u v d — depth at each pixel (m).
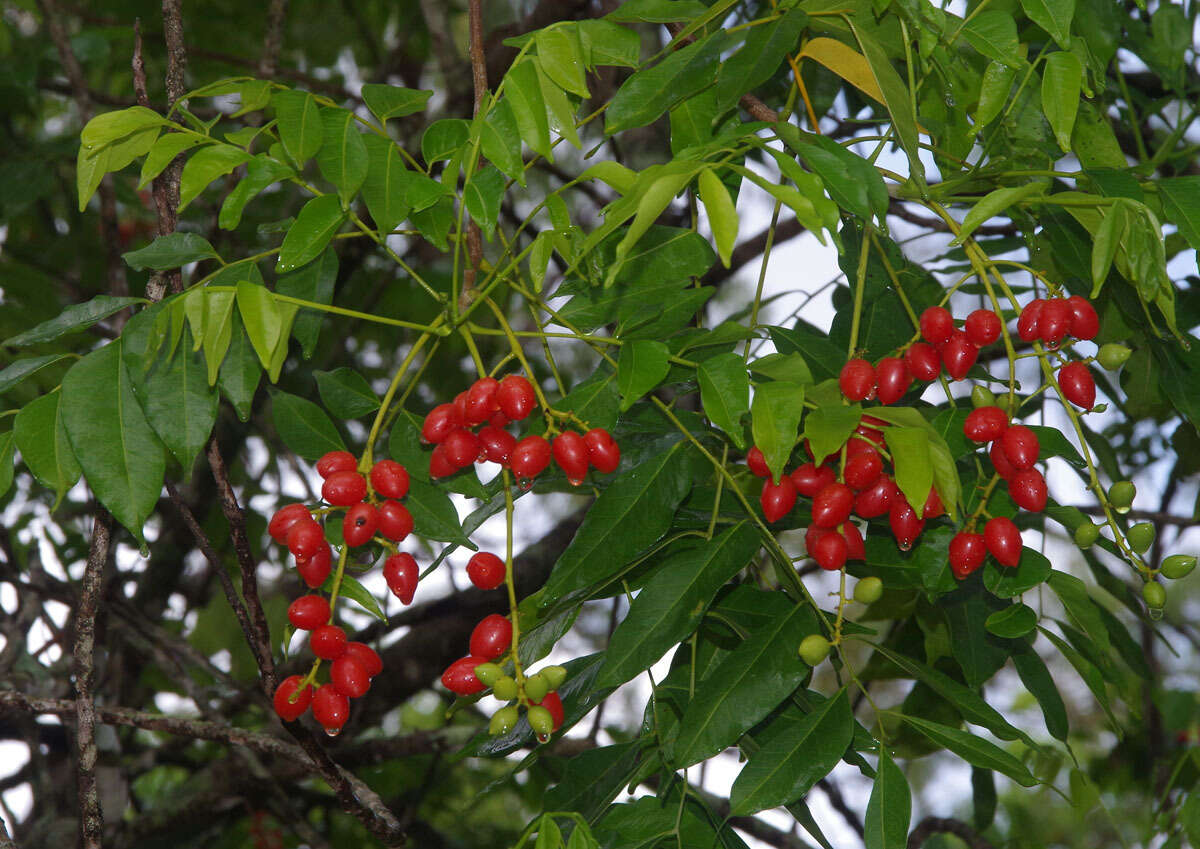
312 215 0.99
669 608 0.99
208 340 0.97
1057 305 0.99
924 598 1.15
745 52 1.02
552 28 0.99
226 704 1.48
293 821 1.43
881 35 1.05
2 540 1.35
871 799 0.99
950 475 0.98
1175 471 1.25
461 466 1.00
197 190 0.99
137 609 1.50
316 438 1.06
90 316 1.02
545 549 1.47
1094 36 1.11
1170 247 1.17
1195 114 1.18
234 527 1.04
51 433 1.00
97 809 1.04
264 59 1.32
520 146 0.98
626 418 1.05
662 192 0.94
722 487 1.04
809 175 0.95
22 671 1.34
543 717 0.98
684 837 1.01
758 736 1.04
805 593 1.00
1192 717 1.48
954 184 1.04
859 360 0.99
